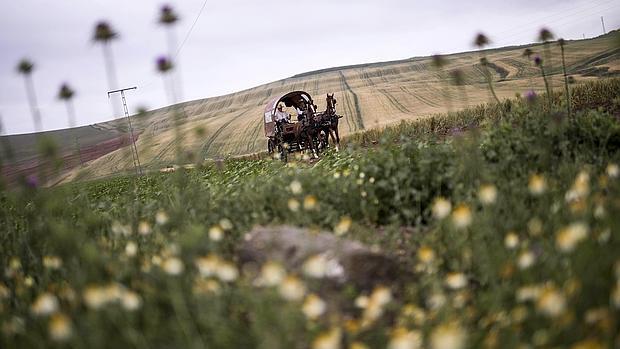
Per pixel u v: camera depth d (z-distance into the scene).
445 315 5.27
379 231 8.50
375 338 5.25
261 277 6.35
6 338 5.60
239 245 7.47
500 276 5.92
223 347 4.91
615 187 7.46
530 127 11.40
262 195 9.52
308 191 9.72
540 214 7.45
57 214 9.73
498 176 9.24
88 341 5.08
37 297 6.81
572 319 4.51
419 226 8.11
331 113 33.00
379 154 11.48
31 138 129.50
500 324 4.90
